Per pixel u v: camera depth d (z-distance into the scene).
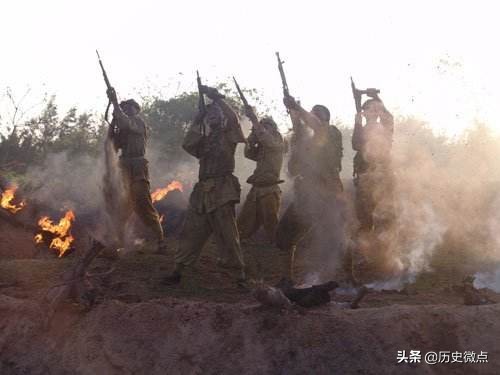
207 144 8.08
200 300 7.62
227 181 8.05
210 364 6.52
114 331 6.91
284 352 6.50
